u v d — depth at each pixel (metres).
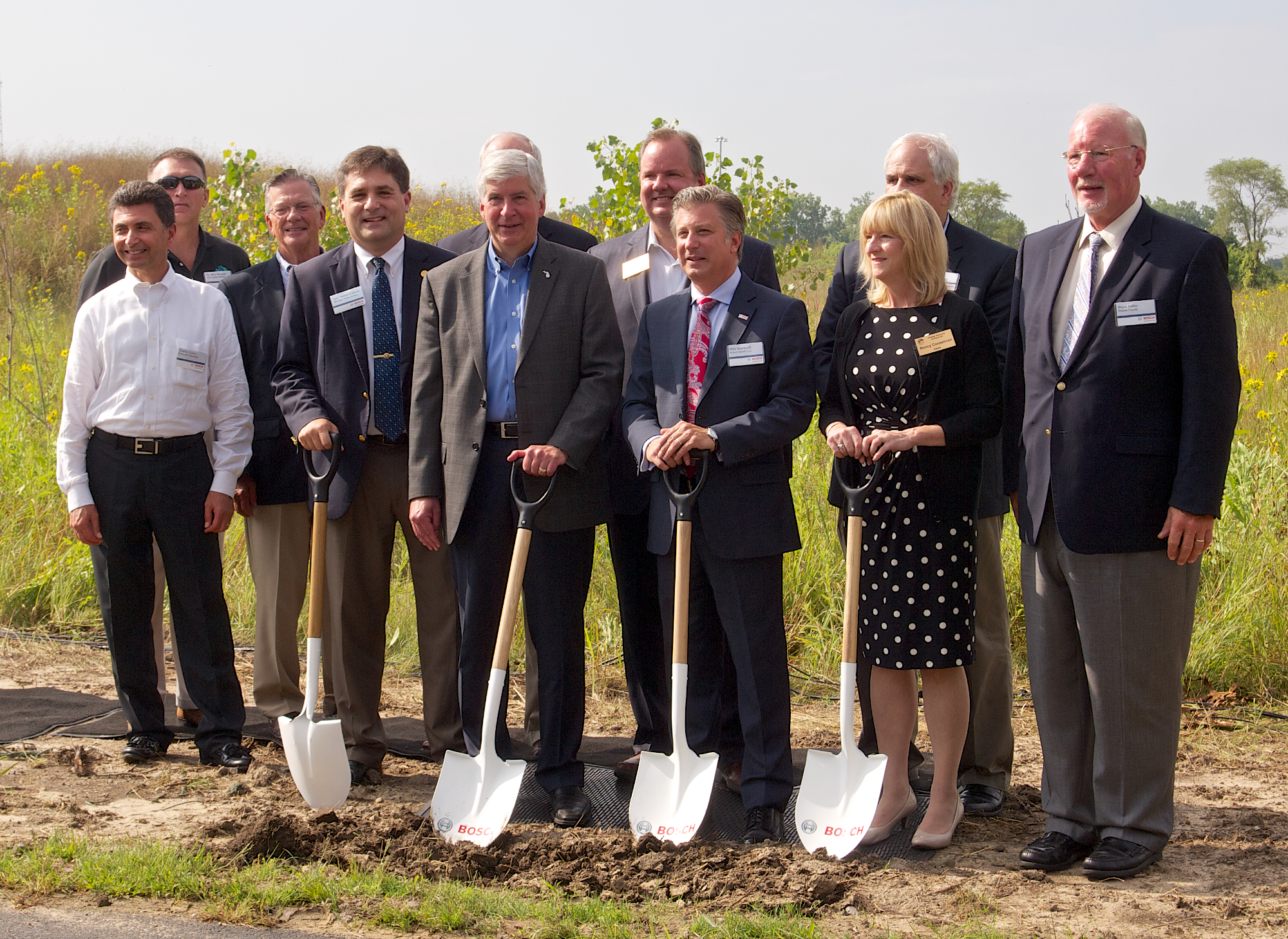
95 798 4.00
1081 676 3.67
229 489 4.45
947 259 3.80
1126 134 3.43
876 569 3.77
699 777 3.68
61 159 20.77
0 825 3.67
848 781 3.62
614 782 4.34
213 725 4.44
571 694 4.02
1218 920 3.12
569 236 5.07
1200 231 3.43
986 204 23.73
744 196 8.39
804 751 4.81
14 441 7.76
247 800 4.02
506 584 4.08
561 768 4.01
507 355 4.02
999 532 4.14
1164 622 3.46
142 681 4.50
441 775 3.73
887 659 3.73
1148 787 3.50
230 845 3.43
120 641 4.46
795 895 3.20
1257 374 9.15
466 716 4.10
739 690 3.86
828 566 6.31
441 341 4.11
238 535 7.17
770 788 3.77
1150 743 3.49
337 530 4.32
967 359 3.73
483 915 3.08
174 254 5.12
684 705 3.70
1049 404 3.58
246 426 4.54
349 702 4.35
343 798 3.91
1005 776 4.11
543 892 3.28
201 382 4.42
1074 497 3.49
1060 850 3.55
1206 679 5.43
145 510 4.37
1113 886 3.39
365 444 4.30
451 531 4.00
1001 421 3.72
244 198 8.45
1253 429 7.70
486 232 4.97
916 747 4.66
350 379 4.31
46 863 3.29
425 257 4.47
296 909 3.11
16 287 10.80
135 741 4.47
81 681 5.60
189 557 4.40
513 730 5.07
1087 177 3.45
